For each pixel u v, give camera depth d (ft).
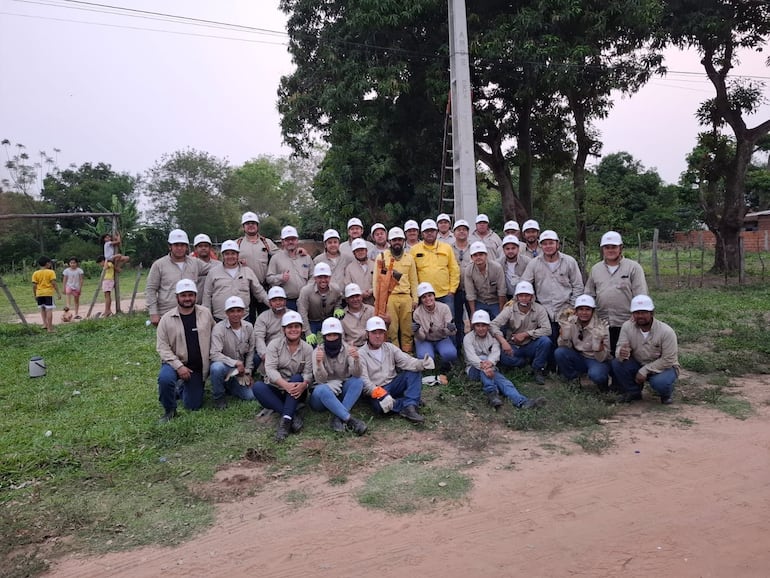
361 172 70.79
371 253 30.17
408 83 52.70
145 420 21.44
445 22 51.96
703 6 55.42
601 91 55.52
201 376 22.34
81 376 28.25
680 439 18.30
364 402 22.65
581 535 12.87
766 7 56.54
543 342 24.06
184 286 21.34
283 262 27.45
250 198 182.29
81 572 12.33
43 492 16.05
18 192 154.92
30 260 131.13
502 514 13.96
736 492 14.62
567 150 71.00
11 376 28.55
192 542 13.34
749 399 22.25
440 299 26.78
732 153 67.36
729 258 66.85
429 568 11.85
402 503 14.73
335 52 53.47
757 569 11.41
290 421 19.77
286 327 20.58
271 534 13.52
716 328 35.37
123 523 14.33
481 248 26.17
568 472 16.16
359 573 11.79
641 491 14.85
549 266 25.21
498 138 61.93
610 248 23.56
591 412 20.44
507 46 48.19
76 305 50.01
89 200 159.84
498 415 21.04
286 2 57.16
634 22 47.57
